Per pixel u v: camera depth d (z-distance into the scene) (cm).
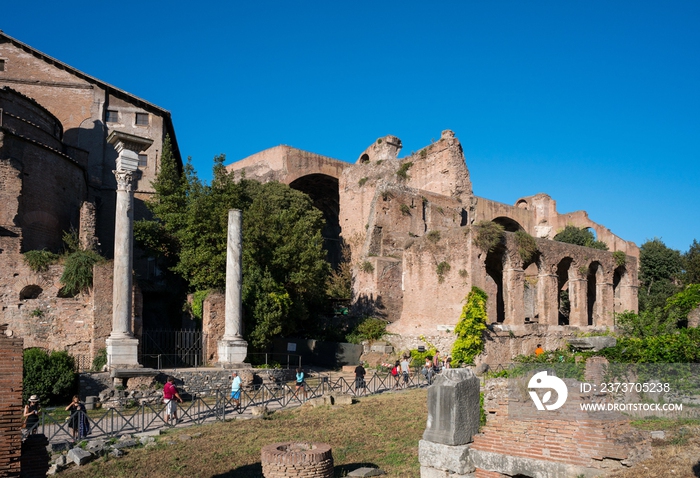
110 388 2738
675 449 1170
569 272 4941
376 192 5778
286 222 4278
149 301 4303
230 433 2130
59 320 3181
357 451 1862
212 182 4250
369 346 4569
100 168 5403
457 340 4053
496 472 1259
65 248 4003
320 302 4988
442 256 4425
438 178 6612
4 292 3136
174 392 2323
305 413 2505
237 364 3200
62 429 2084
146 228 4303
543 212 9419
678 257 7344
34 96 5338
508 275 4375
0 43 5362
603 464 1145
